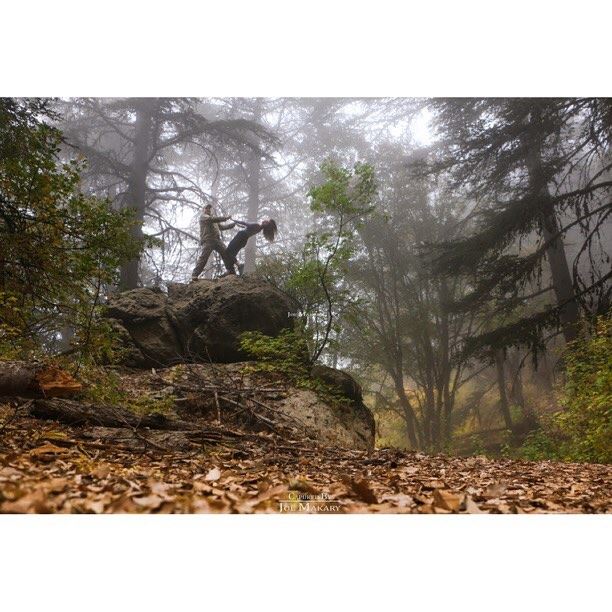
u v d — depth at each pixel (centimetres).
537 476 496
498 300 1933
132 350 954
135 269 1562
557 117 1534
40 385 514
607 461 784
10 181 577
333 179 1063
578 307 1578
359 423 927
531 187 1634
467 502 297
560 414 947
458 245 1625
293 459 517
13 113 783
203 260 1167
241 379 864
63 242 605
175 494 271
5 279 603
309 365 988
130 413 539
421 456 674
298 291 1216
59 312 634
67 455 375
